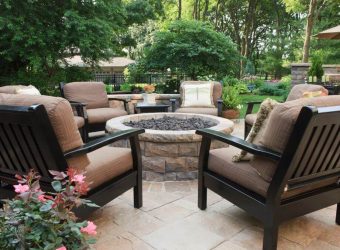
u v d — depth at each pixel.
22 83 7.00
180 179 2.84
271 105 1.65
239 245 1.73
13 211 0.98
